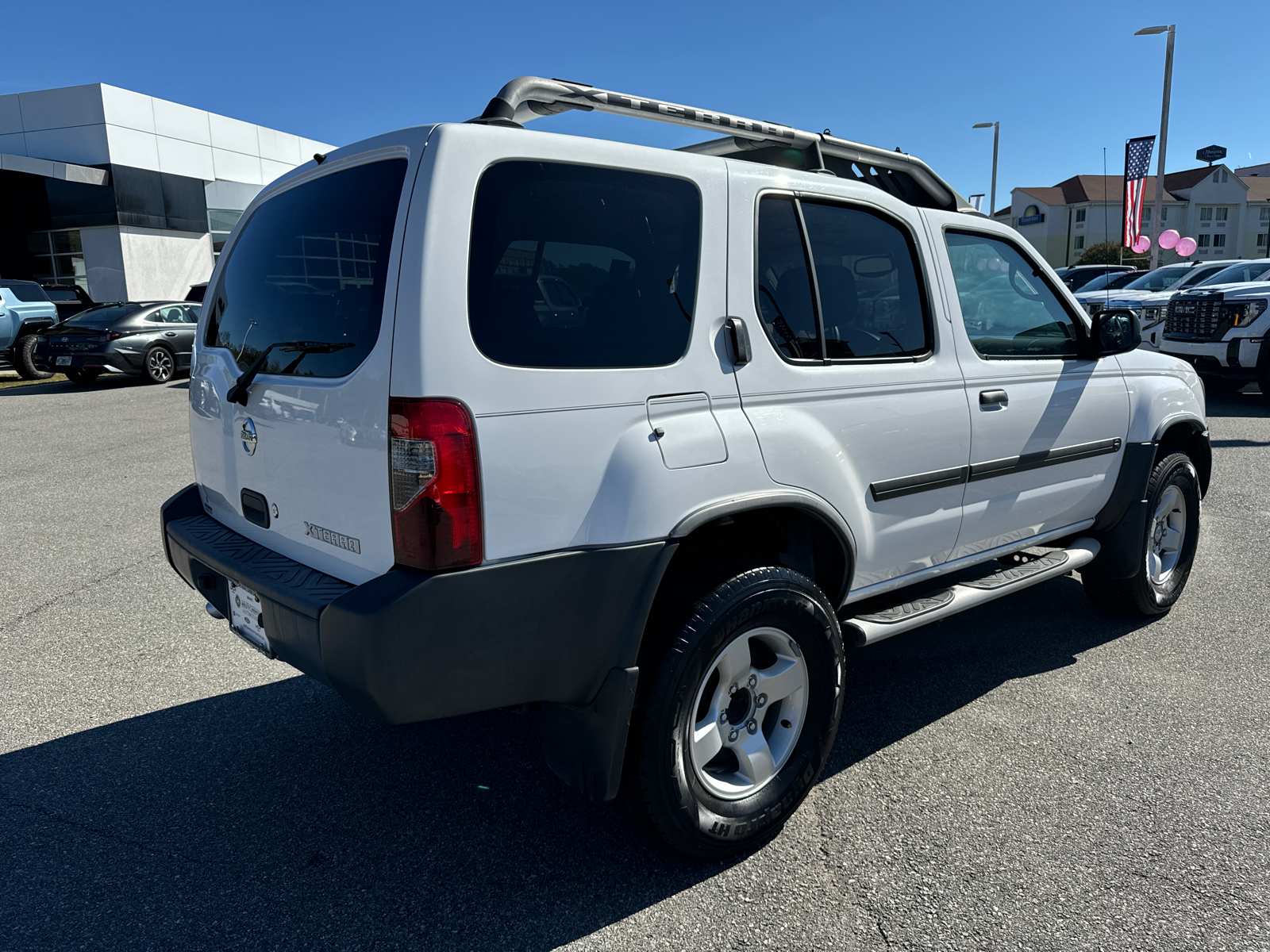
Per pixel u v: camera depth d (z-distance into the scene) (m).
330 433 2.22
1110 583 4.23
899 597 3.19
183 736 3.27
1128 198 22.34
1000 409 3.29
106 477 7.90
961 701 3.52
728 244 2.50
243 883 2.43
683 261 2.41
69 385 15.97
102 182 25.45
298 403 2.34
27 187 25.53
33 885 2.42
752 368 2.51
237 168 30.28
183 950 2.17
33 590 4.92
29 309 16.34
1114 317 3.61
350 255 2.22
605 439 2.21
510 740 3.23
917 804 2.80
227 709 3.49
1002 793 2.85
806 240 2.72
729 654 2.43
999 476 3.33
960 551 3.33
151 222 26.91
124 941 2.20
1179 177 85.81
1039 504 3.57
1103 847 2.55
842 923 2.26
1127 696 3.54
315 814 2.77
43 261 26.61
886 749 3.15
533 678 2.16
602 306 2.25
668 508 2.26
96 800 2.85
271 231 2.64
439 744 3.20
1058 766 3.01
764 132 2.96
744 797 2.54
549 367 2.14
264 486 2.57
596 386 2.20
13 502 6.98
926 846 2.57
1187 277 13.98
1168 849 2.54
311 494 2.34
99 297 26.50
